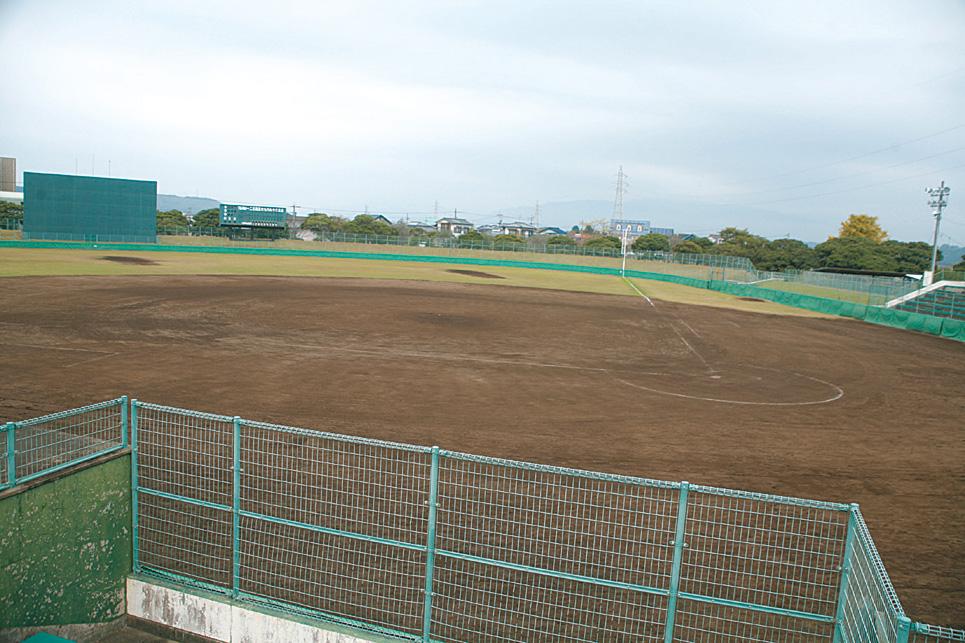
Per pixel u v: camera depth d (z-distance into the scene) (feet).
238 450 24.61
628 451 44.80
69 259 187.42
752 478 40.73
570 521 31.35
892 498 38.88
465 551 28.40
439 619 24.07
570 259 298.15
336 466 36.73
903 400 64.85
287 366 65.92
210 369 63.05
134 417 26.18
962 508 37.96
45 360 63.93
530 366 72.59
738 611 25.38
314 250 287.89
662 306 144.97
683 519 21.13
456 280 184.65
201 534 29.01
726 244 364.58
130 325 85.61
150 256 219.20
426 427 47.88
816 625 24.84
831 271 289.33
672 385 66.80
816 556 29.84
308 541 28.73
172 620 25.48
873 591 18.38
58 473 23.31
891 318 130.21
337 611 24.30
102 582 25.35
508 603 25.13
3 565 21.77
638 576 27.12
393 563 27.40
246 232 330.95
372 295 133.39
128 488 26.17
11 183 413.18
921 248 306.96
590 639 23.39
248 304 110.52
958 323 114.32
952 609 27.17
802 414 57.57
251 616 23.89
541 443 45.55
